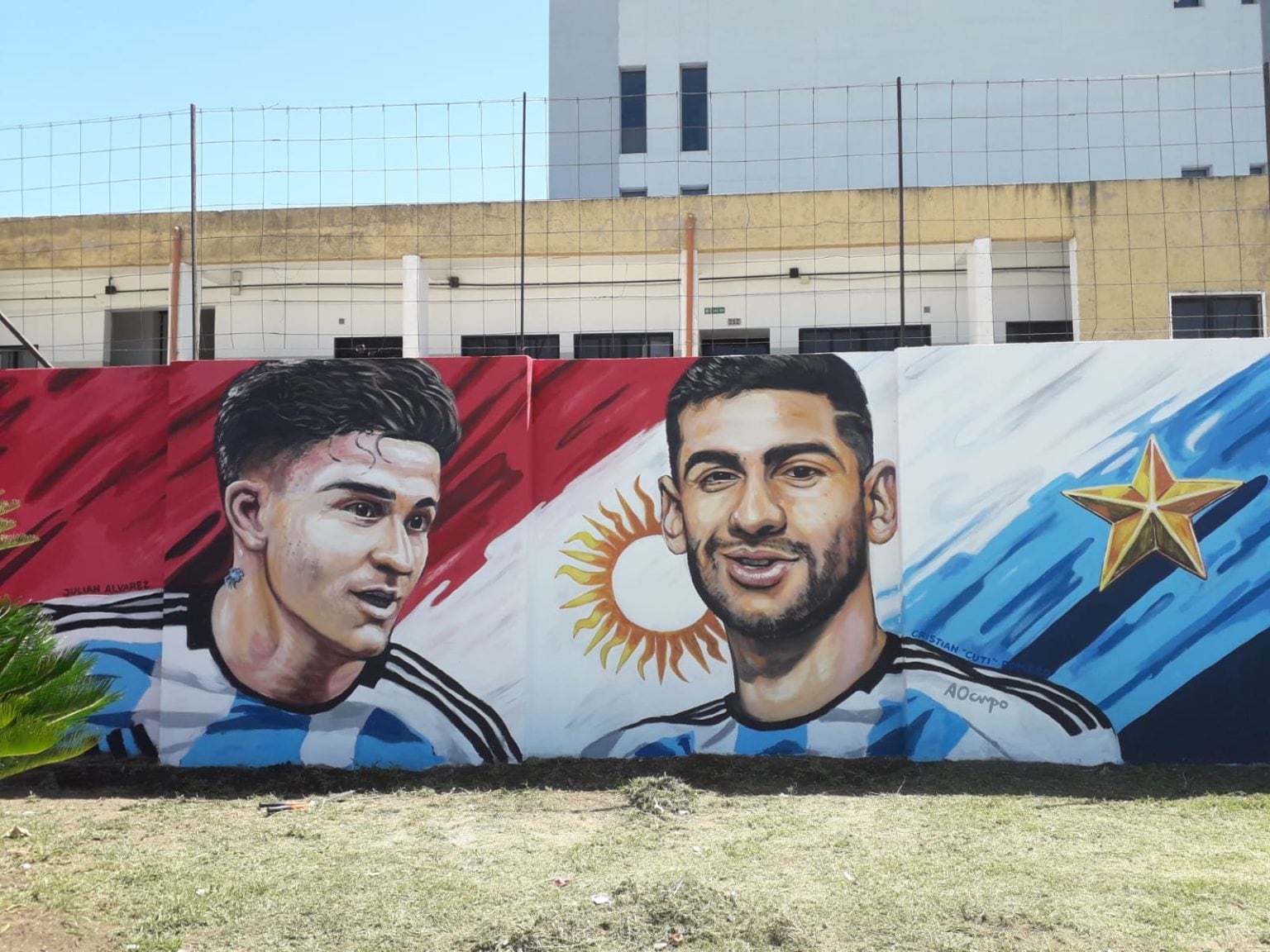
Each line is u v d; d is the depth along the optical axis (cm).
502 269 1678
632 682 784
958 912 485
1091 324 1533
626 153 2772
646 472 792
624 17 2808
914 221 1562
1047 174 2489
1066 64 2617
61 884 534
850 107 2634
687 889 500
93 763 793
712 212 1593
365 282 1666
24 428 827
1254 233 1520
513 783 728
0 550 815
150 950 460
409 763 777
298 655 786
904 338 955
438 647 781
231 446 797
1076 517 764
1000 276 1638
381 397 793
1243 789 690
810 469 785
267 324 1683
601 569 790
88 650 812
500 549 783
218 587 793
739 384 792
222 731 787
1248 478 756
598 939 463
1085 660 759
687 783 717
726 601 783
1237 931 463
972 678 764
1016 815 638
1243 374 760
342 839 612
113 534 817
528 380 792
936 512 772
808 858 561
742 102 2711
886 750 773
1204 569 756
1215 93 2458
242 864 565
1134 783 708
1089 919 476
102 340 1677
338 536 787
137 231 1617
